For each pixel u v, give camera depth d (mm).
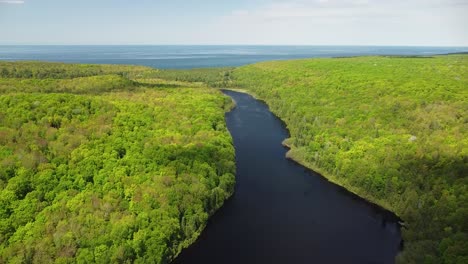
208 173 90875
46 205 70125
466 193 73188
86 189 75188
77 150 88125
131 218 68688
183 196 79812
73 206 69688
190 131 113312
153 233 68375
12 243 61938
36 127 98250
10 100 113875
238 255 75250
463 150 87812
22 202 68875
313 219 88562
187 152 95438
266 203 95312
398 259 72312
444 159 86875
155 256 66250
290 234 82750
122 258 62438
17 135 91875
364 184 96812
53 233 64000
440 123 107938
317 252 76812
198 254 75062
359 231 83875
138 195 74875
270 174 111750
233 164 102188
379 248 78062
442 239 66062
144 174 81875
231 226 85250
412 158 92312
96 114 116250
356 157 102500
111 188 76000
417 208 80812
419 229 75375
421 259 66438
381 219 88438
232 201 95875
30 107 111000
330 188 103312
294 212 91438
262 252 76562
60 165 80562
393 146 100312
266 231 83625
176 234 74062
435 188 79188
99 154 87562
